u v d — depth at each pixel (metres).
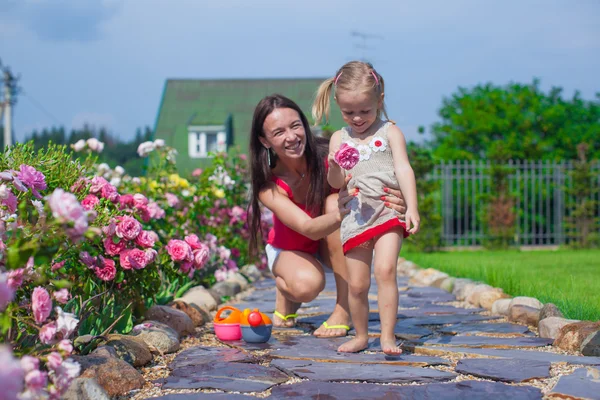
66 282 2.28
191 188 7.29
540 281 6.08
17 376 1.25
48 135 39.81
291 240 4.20
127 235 3.57
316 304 5.64
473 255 12.30
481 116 23.72
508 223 15.03
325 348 3.61
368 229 3.36
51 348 2.28
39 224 2.31
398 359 3.26
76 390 2.36
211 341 3.90
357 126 3.42
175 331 3.78
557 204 16.70
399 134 3.45
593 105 24.81
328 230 3.60
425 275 7.67
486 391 2.63
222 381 2.84
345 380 2.86
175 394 2.64
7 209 2.80
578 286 5.66
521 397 2.53
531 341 3.69
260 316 3.80
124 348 3.10
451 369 3.07
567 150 23.47
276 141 3.83
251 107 27.30
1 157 3.40
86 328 3.18
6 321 2.21
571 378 2.74
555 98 24.94
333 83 3.65
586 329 3.44
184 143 25.56
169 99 27.52
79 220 2.00
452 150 23.73
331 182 3.38
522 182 19.83
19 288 2.56
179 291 5.77
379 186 3.36
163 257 4.14
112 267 3.51
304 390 2.69
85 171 4.21
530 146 22.45
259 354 3.48
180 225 6.40
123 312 3.41
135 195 4.59
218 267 6.91
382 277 3.32
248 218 4.33
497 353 3.36
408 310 5.16
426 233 14.30
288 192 4.02
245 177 9.03
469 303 5.53
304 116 3.97
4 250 2.38
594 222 14.91
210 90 27.97
